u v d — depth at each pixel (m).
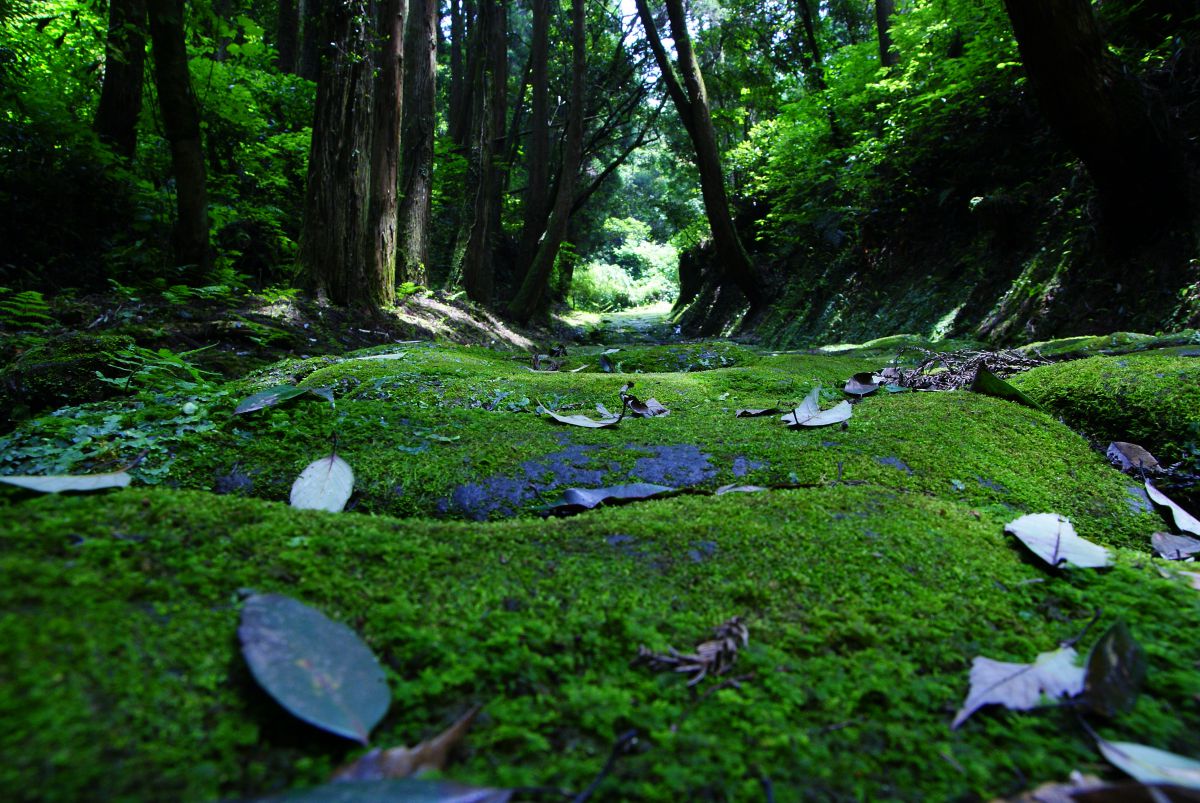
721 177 13.90
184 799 0.74
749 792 0.85
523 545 1.41
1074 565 1.44
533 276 13.24
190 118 5.58
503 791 0.78
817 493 1.79
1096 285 6.21
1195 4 6.67
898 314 9.35
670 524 1.54
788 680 1.07
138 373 3.04
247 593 1.09
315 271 6.46
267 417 2.55
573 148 13.16
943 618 1.25
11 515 1.17
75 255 5.87
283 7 14.95
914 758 0.92
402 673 1.02
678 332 18.34
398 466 2.19
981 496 2.04
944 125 9.40
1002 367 3.73
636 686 1.04
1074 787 0.87
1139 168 5.68
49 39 7.66
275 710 0.91
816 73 15.41
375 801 0.73
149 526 1.21
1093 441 2.68
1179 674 1.09
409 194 9.93
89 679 0.83
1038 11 5.29
